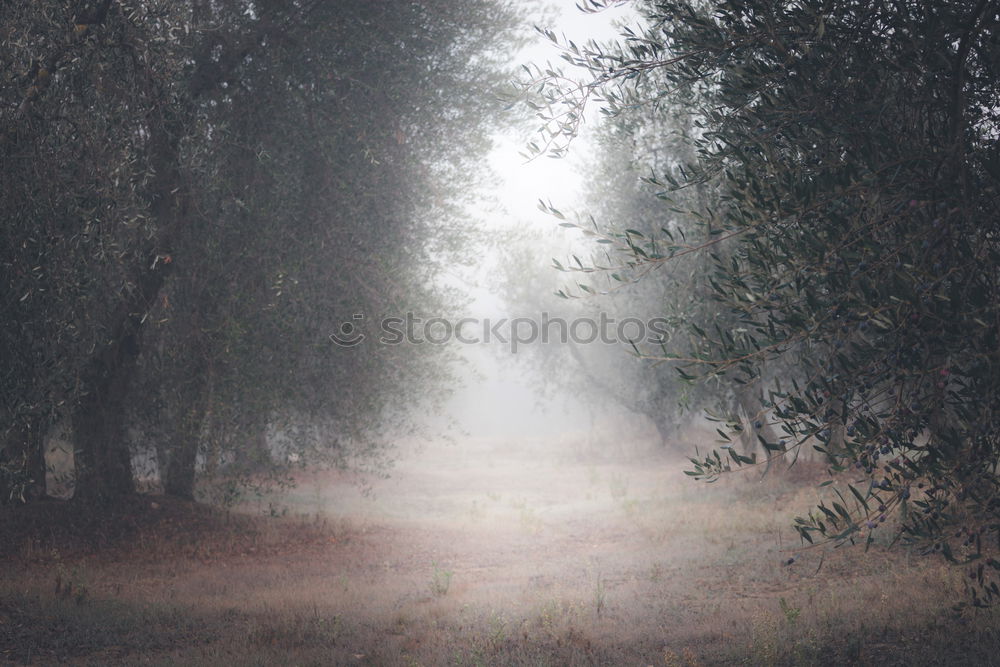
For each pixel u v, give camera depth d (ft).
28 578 31.53
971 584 22.44
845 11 12.84
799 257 11.60
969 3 12.41
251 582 34.68
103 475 42.70
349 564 40.22
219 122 38.42
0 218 24.38
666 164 44.88
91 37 27.96
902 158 11.65
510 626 24.75
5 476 26.45
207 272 38.70
